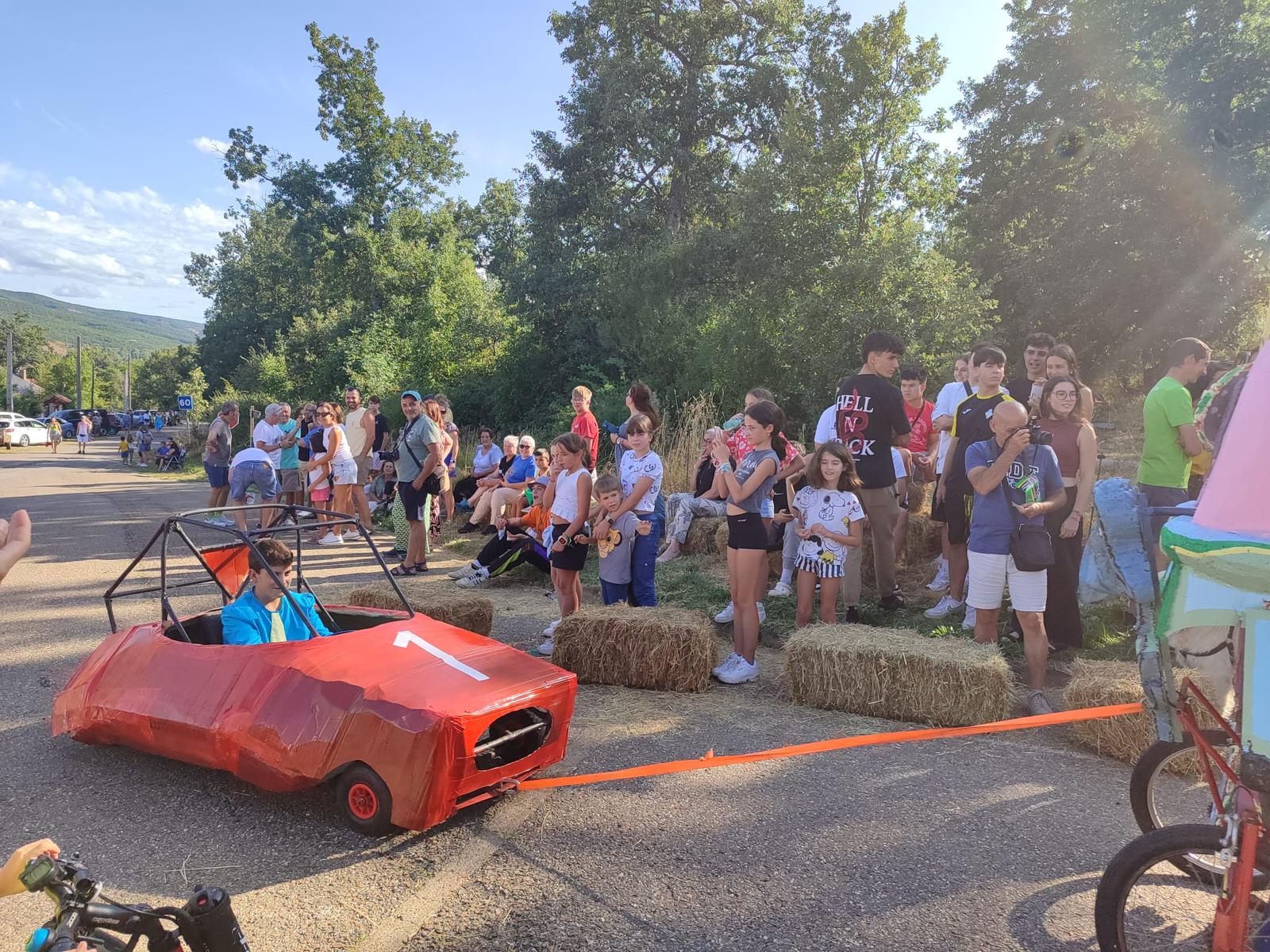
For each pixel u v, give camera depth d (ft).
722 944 10.27
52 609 27.76
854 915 10.84
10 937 10.66
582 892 11.45
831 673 18.20
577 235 97.60
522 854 12.48
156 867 12.20
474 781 12.93
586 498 22.16
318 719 13.01
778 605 26.25
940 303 52.95
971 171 99.86
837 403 24.63
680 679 19.57
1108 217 80.07
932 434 30.25
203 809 13.99
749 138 95.81
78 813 13.87
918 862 12.09
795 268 61.52
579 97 93.97
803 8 91.97
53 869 6.62
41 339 386.93
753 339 58.18
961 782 14.75
